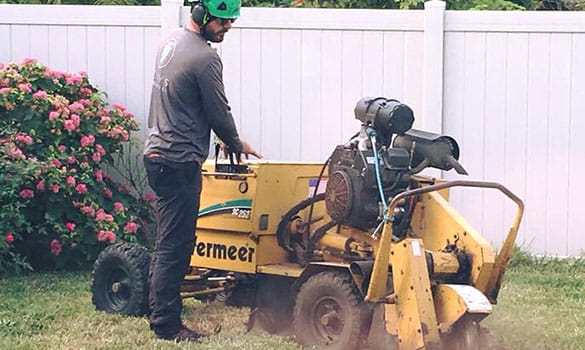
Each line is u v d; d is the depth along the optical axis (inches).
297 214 266.7
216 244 270.8
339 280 236.1
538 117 364.8
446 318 224.8
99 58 376.2
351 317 232.4
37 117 344.2
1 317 272.1
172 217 248.1
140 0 483.2
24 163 331.6
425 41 364.2
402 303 225.5
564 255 365.1
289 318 262.8
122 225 352.8
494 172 366.6
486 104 366.0
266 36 371.2
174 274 249.9
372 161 235.6
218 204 268.8
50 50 377.1
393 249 229.3
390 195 237.8
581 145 363.3
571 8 549.6
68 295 304.8
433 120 365.4
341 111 370.9
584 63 362.0
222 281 274.4
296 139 372.8
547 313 289.3
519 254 361.4
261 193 261.7
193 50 245.6
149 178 249.3
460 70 366.3
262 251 263.9
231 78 373.4
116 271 280.1
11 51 377.4
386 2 464.8
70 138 350.6
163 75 247.3
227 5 247.4
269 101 372.8
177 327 251.4
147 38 374.6
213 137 365.1
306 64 370.6
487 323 274.4
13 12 375.6
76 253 350.9
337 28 368.8
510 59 364.8
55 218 343.9
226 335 257.9
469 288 224.2
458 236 236.1
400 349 224.1
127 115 365.1
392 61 368.2
